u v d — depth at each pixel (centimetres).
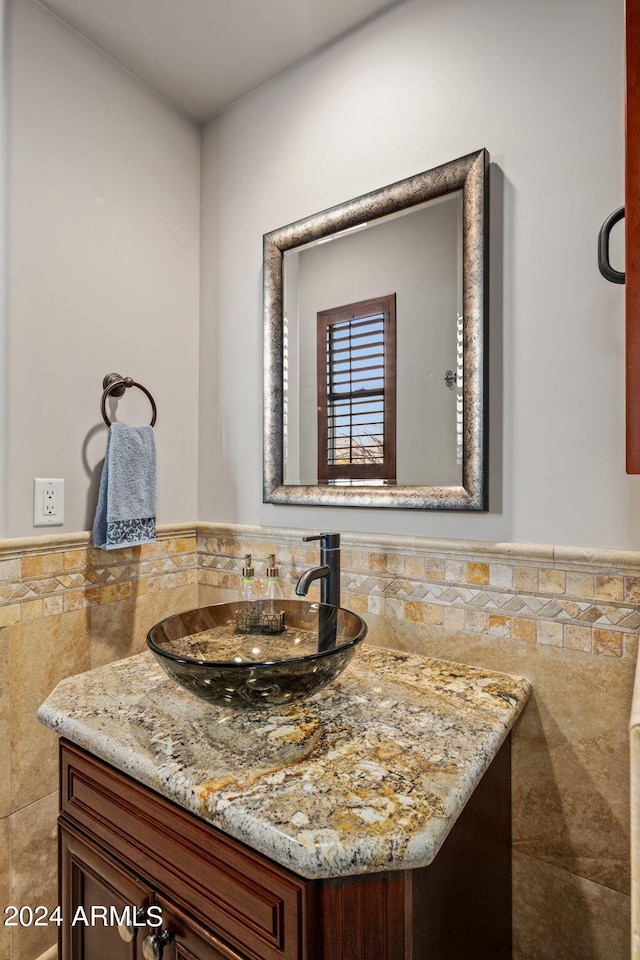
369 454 126
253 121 153
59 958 89
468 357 108
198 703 89
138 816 75
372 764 69
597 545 96
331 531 133
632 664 92
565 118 100
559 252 100
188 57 140
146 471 141
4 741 115
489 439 108
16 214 119
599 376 96
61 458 128
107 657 137
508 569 105
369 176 126
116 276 142
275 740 76
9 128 118
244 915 62
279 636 112
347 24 129
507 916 99
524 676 103
